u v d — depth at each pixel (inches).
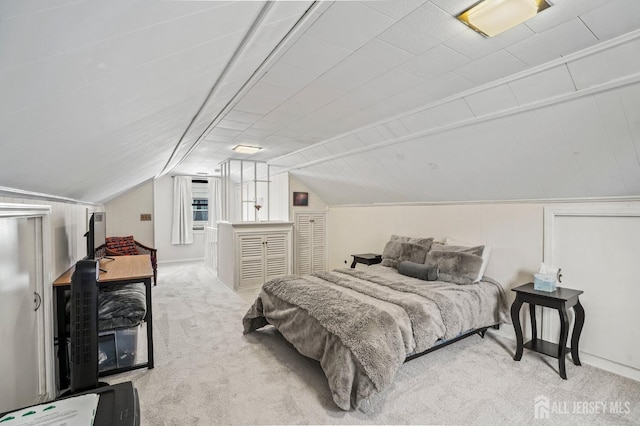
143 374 92.1
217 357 103.0
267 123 119.6
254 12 39.4
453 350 107.4
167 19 28.0
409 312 88.6
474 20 55.4
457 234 142.3
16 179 51.8
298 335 96.9
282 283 115.6
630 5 51.6
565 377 90.0
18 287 65.1
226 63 54.4
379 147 134.0
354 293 105.0
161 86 46.6
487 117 92.4
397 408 76.3
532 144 93.6
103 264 117.9
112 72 32.6
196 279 220.2
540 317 111.8
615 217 95.8
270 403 78.4
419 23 56.5
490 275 128.3
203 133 130.0
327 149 156.6
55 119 36.2
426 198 154.1
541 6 51.7
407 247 144.1
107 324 95.3
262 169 236.5
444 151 116.2
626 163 83.2
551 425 70.1
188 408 76.3
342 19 54.9
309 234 227.8
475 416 73.4
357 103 98.0
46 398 75.9
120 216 236.7
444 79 80.7
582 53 66.3
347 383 74.8
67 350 86.0
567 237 106.5
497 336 119.9
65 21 20.0
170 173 273.3
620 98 70.1
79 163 65.6
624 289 94.0
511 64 72.9
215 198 296.0
